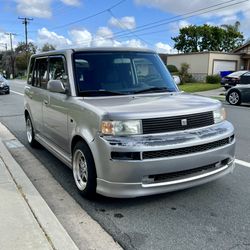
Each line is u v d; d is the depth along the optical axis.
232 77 24.41
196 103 4.38
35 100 6.45
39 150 7.00
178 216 3.99
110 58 5.12
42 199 4.29
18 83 40.88
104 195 3.96
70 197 4.59
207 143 4.09
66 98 4.79
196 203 4.34
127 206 4.27
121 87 4.91
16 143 7.60
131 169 3.72
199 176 4.13
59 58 5.28
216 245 3.37
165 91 5.13
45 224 3.61
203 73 38.03
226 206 4.25
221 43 60.59
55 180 5.25
